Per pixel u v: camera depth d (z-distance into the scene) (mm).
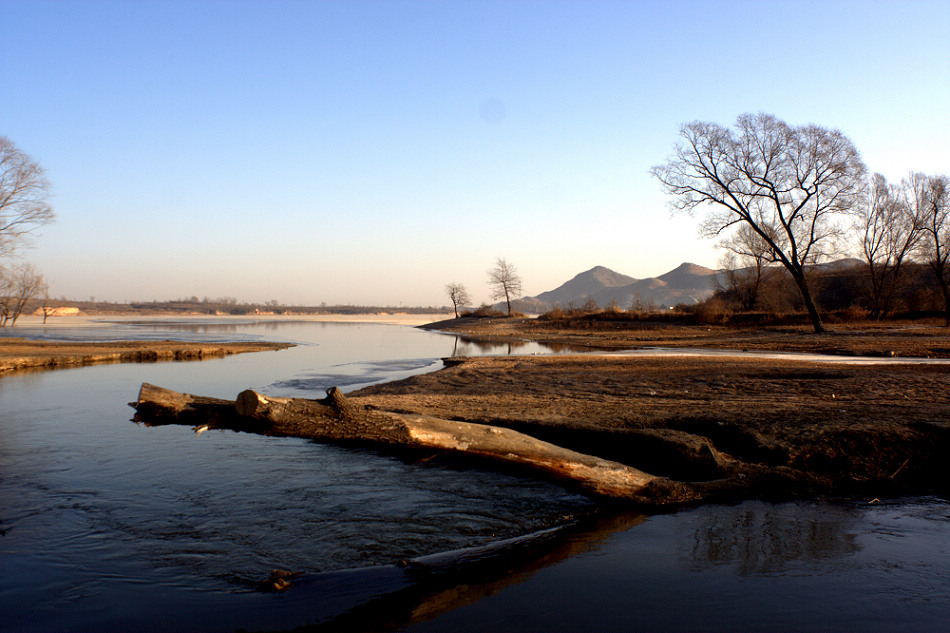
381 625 4305
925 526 6203
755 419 9445
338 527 6344
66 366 27062
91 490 7547
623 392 13953
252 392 6449
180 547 5797
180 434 10977
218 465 8727
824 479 7594
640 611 4410
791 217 37344
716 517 6566
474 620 4332
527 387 15570
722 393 13312
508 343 46938
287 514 6711
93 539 5984
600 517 6699
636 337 43594
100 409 14117
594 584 4926
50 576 5164
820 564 5258
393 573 5223
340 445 9938
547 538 6062
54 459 9086
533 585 4938
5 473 8289
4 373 23703
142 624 4371
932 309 50031
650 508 6934
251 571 5289
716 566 5254
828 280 72750
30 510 6816
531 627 4199
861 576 4988
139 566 5371
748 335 39438
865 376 15336
